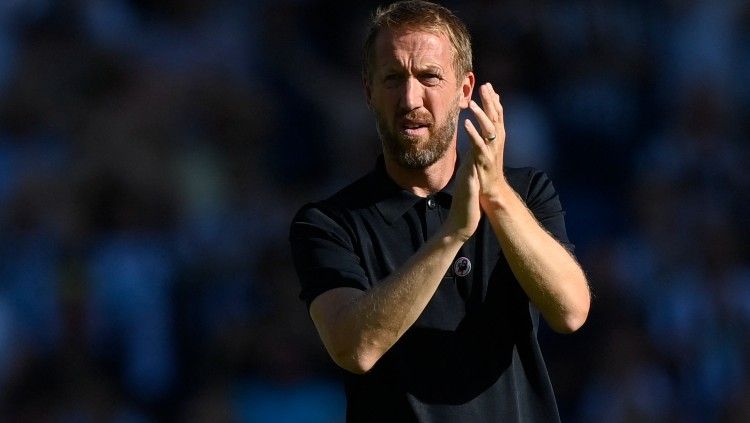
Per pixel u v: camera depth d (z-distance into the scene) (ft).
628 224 116.88
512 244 43.57
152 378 101.09
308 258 46.26
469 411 45.44
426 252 42.39
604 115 122.72
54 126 112.88
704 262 111.24
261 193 114.21
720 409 105.50
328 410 100.48
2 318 100.22
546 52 124.06
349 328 43.14
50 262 102.99
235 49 122.31
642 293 109.09
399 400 45.55
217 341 102.37
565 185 119.03
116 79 115.75
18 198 105.09
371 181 47.44
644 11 130.21
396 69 45.11
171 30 121.49
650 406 103.50
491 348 45.96
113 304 101.86
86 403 98.73
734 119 123.13
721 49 128.57
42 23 117.19
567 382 103.81
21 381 98.63
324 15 127.03
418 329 45.62
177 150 112.06
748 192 117.39
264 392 100.48
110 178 106.93
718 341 108.06
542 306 44.80
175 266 105.40
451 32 46.01
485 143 42.68
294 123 120.06
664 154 119.85
